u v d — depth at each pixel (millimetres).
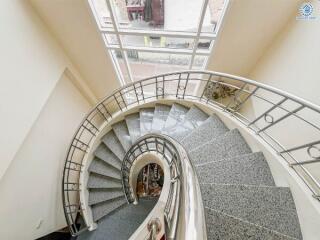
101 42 3193
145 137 3002
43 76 2848
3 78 2184
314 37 2203
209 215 1672
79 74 3938
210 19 2828
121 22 3000
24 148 2637
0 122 2121
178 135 3141
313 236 1568
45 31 2910
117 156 3998
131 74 4352
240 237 1563
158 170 4156
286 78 2625
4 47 2209
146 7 2803
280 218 1736
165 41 3318
